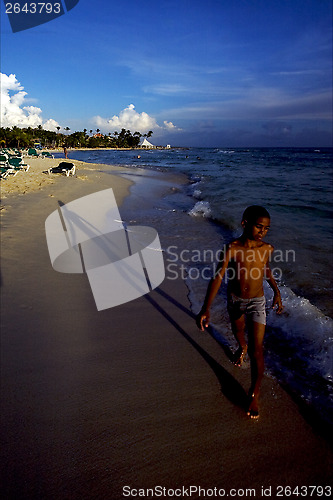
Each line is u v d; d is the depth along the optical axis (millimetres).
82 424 2193
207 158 57688
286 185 17578
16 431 2111
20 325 3383
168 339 3270
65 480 1811
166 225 8406
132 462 1937
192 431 2168
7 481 1784
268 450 2041
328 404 2434
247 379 2709
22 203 8977
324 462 1963
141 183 18172
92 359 2906
